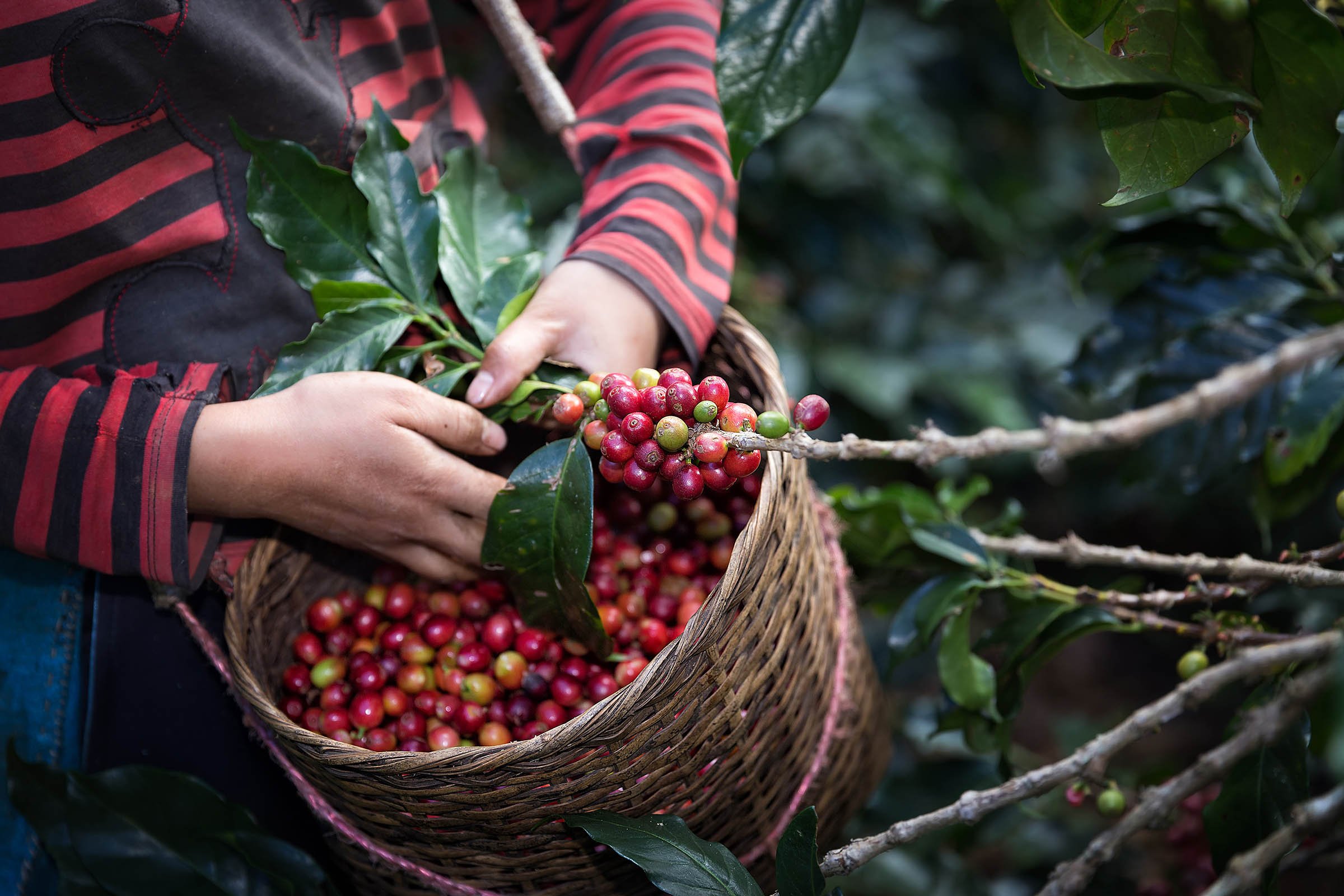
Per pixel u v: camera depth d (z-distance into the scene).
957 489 2.37
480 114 1.31
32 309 0.92
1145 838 1.37
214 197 0.96
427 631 1.07
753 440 0.73
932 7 0.93
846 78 2.32
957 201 2.38
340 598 1.13
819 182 2.32
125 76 0.86
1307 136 0.68
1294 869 1.06
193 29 0.87
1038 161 2.80
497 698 1.06
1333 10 0.74
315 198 1.00
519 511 0.90
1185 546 2.36
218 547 1.00
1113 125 0.71
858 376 2.20
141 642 1.02
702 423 0.76
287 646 1.11
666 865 0.78
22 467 0.88
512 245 1.15
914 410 2.34
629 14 1.18
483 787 0.81
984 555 1.11
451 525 0.96
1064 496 2.41
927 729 1.45
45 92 0.83
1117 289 2.37
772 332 2.23
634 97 1.13
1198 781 0.77
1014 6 0.63
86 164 0.87
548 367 1.01
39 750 1.00
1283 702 0.75
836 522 1.15
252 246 0.98
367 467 0.89
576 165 1.17
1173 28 0.67
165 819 0.99
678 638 0.78
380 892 1.01
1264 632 0.94
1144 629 1.00
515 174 2.24
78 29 0.82
